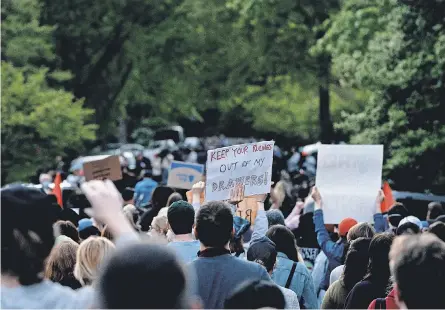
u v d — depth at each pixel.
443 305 4.80
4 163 32.03
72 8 43.59
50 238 4.79
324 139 47.88
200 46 49.78
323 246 11.03
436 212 15.33
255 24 46.94
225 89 52.53
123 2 44.72
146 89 51.22
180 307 3.69
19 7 34.53
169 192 15.06
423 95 25.39
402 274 4.84
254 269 6.76
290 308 8.16
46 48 34.91
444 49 24.78
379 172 13.13
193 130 89.06
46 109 31.70
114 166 18.38
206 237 6.79
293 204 19.70
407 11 25.83
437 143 25.17
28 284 4.74
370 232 9.80
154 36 48.06
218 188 9.77
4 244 4.69
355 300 7.81
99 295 3.71
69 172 39.66
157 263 3.67
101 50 47.62
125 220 4.51
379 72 26.11
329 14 45.03
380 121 26.59
